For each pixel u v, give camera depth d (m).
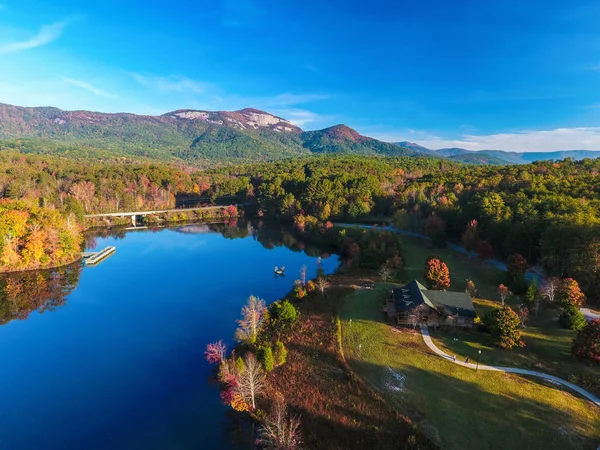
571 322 56.97
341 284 87.44
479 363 51.19
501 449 37.59
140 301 84.81
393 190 169.38
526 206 96.25
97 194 188.75
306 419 44.09
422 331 60.38
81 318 75.81
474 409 42.91
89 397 50.62
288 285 94.44
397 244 113.00
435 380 48.16
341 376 51.41
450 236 121.12
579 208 84.88
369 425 42.41
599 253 66.19
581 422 39.91
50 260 108.81
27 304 83.12
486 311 66.50
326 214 154.62
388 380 49.34
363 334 61.12
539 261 81.81
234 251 132.62
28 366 58.28
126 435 43.72
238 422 45.34
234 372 50.59
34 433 44.09
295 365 54.72
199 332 69.12
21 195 164.62
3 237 100.62
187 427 44.78
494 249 97.56
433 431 40.53
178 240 151.75
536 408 42.22
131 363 58.94
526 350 53.41
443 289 74.38
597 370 47.91
